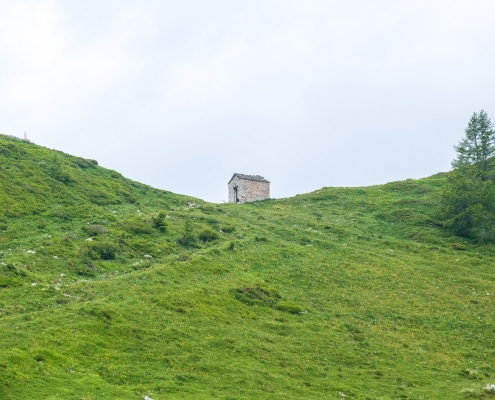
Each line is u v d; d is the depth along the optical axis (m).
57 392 33.09
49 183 85.75
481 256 78.62
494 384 42.16
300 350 47.53
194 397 35.78
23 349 37.03
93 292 50.56
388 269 71.12
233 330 48.66
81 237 68.50
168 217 85.19
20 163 89.06
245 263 67.62
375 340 51.75
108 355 39.50
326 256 74.38
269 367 43.25
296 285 63.59
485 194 87.94
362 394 40.69
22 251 59.34
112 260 63.50
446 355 49.97
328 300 60.44
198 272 60.97
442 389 42.44
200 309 50.88
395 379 44.12
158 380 37.62
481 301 62.75
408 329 55.19
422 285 66.62
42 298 47.88
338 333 52.38
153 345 42.44
